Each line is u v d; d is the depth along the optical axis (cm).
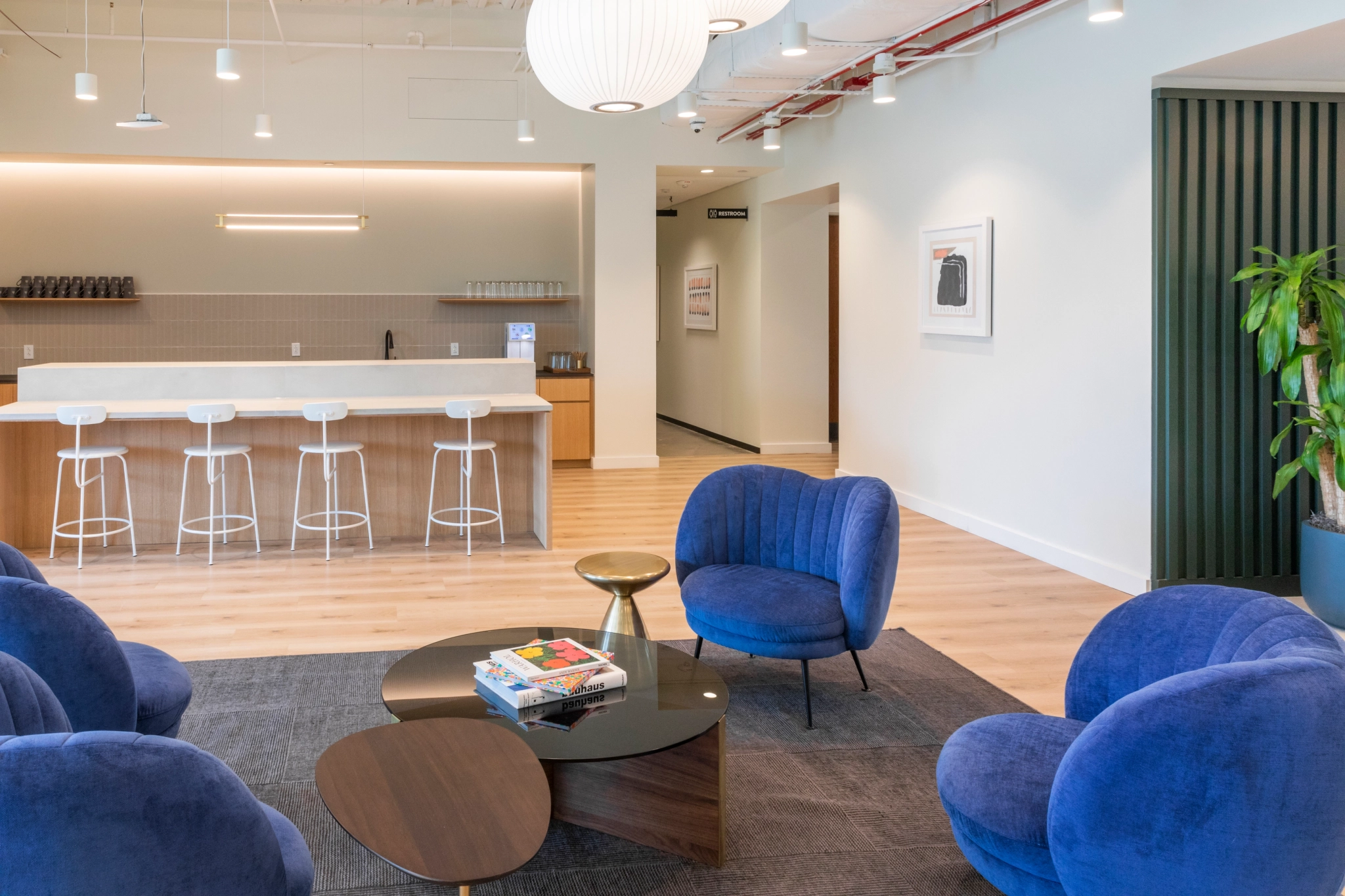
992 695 401
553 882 269
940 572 600
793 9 655
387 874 271
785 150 1005
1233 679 187
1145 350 538
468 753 223
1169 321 523
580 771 298
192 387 677
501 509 720
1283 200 534
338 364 695
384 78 925
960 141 700
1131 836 193
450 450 698
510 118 950
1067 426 603
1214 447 537
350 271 1000
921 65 740
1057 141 598
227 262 973
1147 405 538
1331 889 195
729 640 383
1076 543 600
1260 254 534
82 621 248
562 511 794
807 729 369
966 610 524
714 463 1043
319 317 996
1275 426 543
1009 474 665
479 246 1027
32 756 148
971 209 691
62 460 662
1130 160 539
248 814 166
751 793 319
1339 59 479
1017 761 237
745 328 1126
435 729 236
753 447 1114
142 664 299
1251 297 503
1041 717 261
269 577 588
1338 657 197
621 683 297
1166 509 533
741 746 355
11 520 658
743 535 423
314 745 352
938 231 725
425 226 1012
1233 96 525
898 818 303
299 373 690
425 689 294
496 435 715
